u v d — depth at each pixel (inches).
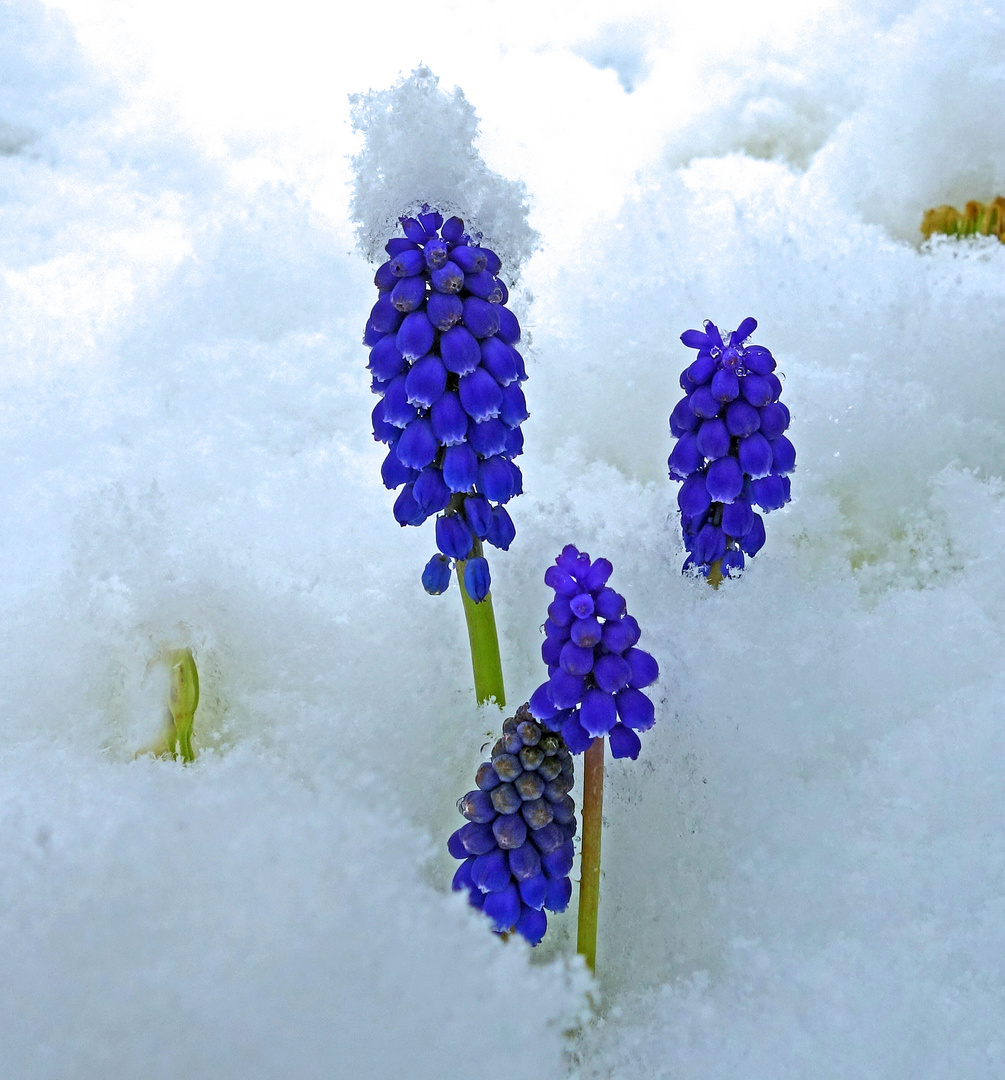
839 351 19.7
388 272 15.5
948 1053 14.7
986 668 16.7
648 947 15.5
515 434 16.1
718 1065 14.8
